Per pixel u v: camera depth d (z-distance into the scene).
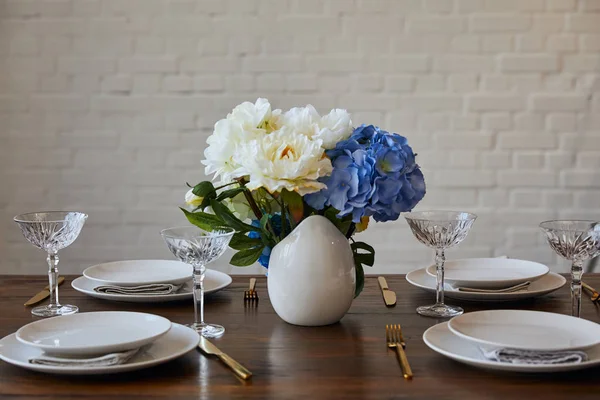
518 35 2.99
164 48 2.99
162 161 3.04
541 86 3.01
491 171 3.05
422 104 3.02
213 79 3.01
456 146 3.04
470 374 1.15
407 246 3.07
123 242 3.07
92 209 3.06
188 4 2.98
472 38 2.99
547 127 3.03
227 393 1.08
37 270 3.08
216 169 1.45
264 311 1.54
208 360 1.22
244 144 1.36
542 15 2.99
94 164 3.04
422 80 3.01
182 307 1.58
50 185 3.05
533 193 3.05
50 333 1.26
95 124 3.03
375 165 1.36
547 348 1.11
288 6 2.97
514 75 3.01
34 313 1.52
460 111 3.02
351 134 1.46
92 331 1.27
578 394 1.06
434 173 3.05
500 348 1.13
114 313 1.32
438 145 3.04
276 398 1.06
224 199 1.50
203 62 3.00
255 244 1.48
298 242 1.40
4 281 1.85
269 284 1.45
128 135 3.03
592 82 3.01
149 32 2.99
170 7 2.98
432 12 2.98
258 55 3.00
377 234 3.07
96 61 3.00
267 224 1.47
